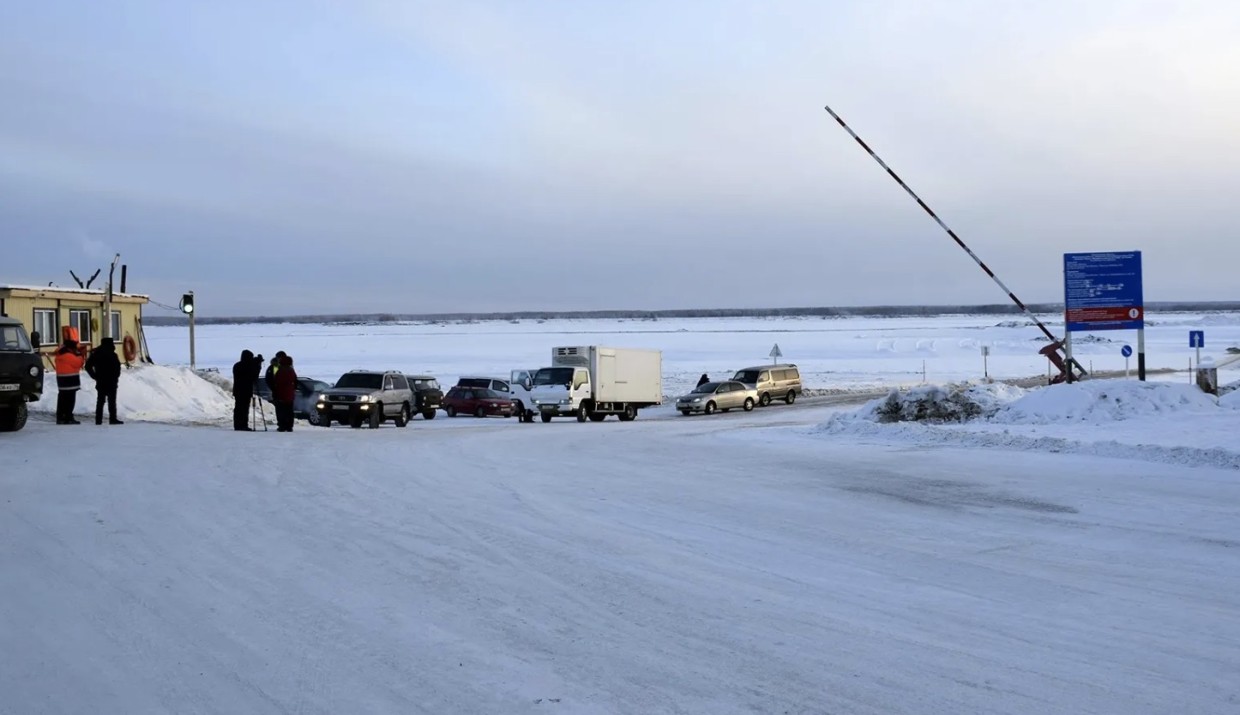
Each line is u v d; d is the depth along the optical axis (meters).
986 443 19.52
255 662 6.06
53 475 13.43
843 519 11.32
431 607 7.32
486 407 44.38
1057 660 6.19
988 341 105.00
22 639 6.47
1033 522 11.15
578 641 6.53
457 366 75.69
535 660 6.13
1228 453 15.74
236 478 13.58
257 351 97.69
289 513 11.02
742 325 185.50
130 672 5.87
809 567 8.83
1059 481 14.38
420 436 23.20
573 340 123.88
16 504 11.23
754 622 7.02
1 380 18.89
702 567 8.77
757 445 20.83
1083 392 24.06
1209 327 134.50
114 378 22.70
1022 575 8.56
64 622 6.85
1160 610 7.42
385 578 8.18
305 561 8.73
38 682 5.70
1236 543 9.95
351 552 9.12
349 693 5.54
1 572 8.18
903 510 11.98
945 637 6.69
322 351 99.81
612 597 7.68
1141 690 5.64
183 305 34.00
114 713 5.25
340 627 6.80
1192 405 23.53
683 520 11.16
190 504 11.43
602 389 41.78
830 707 5.35
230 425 26.88
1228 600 7.71
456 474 14.84
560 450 19.42
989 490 13.60
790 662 6.12
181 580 8.00
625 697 5.49
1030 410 24.31
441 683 5.70
